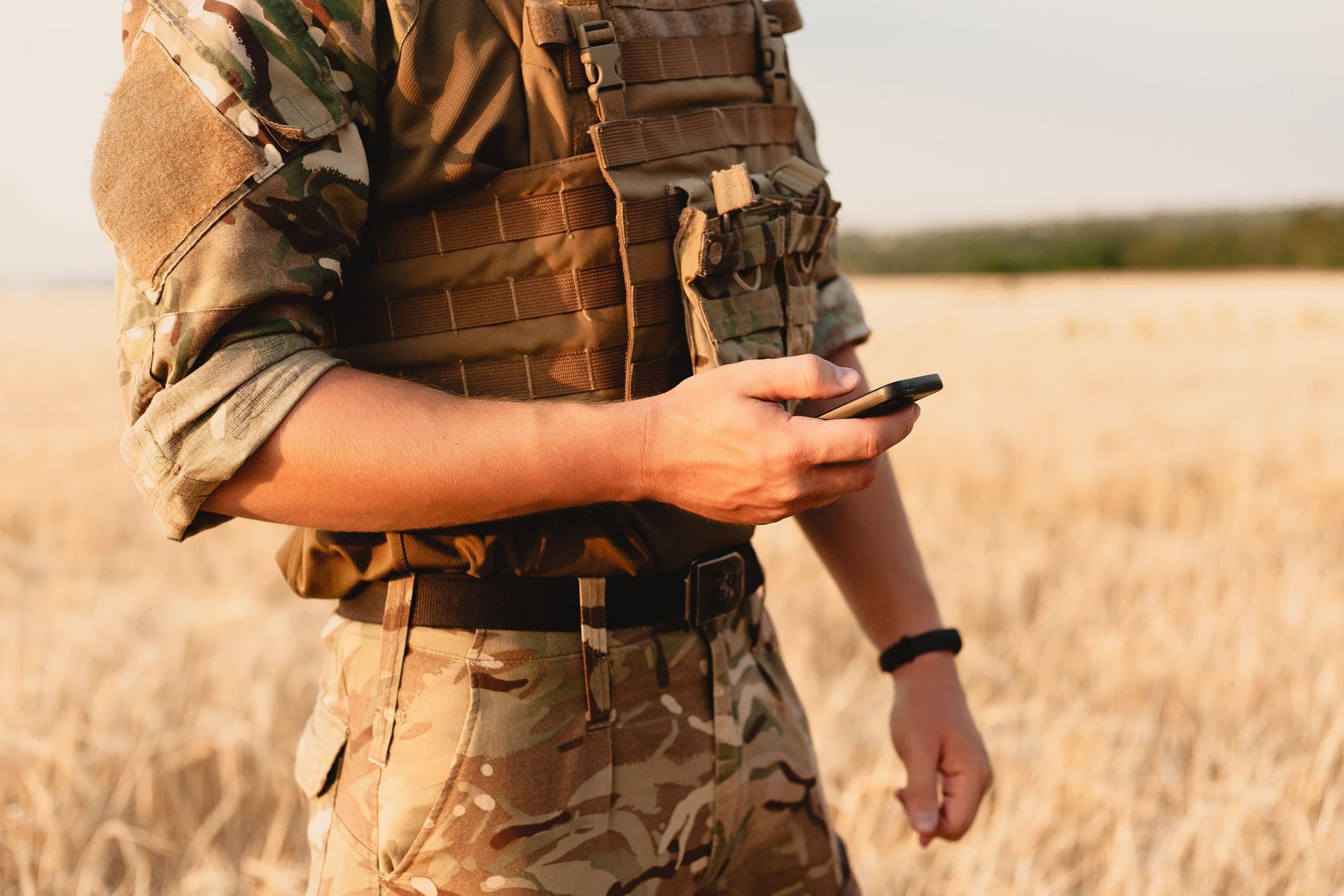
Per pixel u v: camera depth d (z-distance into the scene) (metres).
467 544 0.92
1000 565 4.96
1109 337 21.72
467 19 0.88
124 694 3.09
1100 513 6.59
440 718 0.92
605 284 0.93
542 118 0.91
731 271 0.94
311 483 0.77
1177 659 3.55
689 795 1.00
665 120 0.96
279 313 0.78
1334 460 7.12
